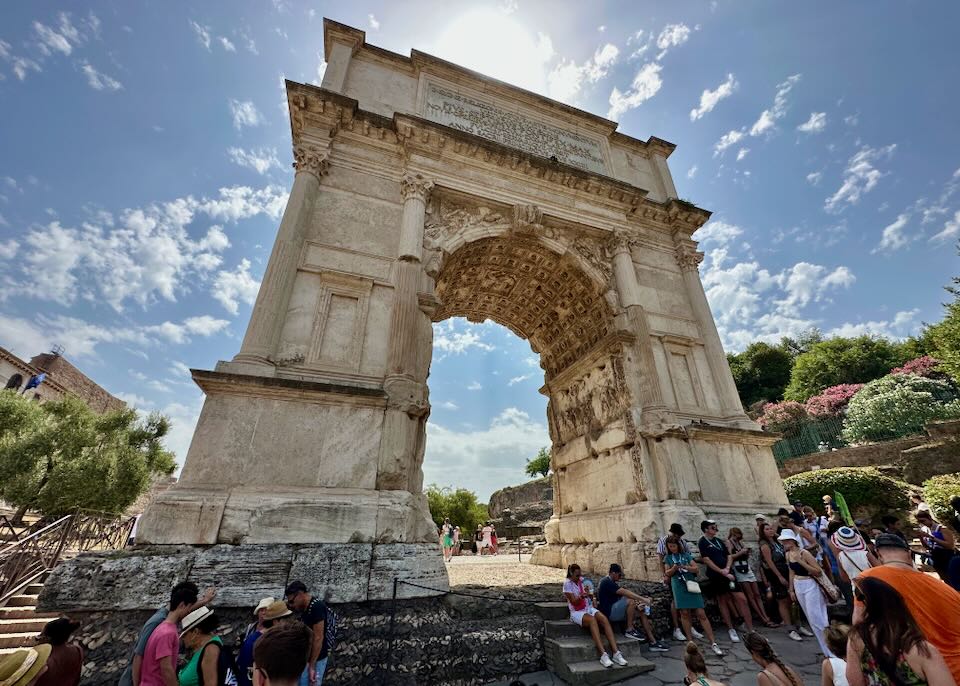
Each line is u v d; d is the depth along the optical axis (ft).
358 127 38.91
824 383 126.00
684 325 44.24
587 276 43.27
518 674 21.08
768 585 28.48
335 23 43.16
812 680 19.16
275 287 29.86
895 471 63.87
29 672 13.61
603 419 41.42
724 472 35.47
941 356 77.77
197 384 25.11
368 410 27.53
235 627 19.08
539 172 43.73
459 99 46.11
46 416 72.49
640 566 31.35
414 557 23.11
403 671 19.22
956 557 17.04
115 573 19.02
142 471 70.90
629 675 20.56
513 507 140.56
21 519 60.44
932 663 7.95
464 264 43.80
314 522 22.72
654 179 54.19
